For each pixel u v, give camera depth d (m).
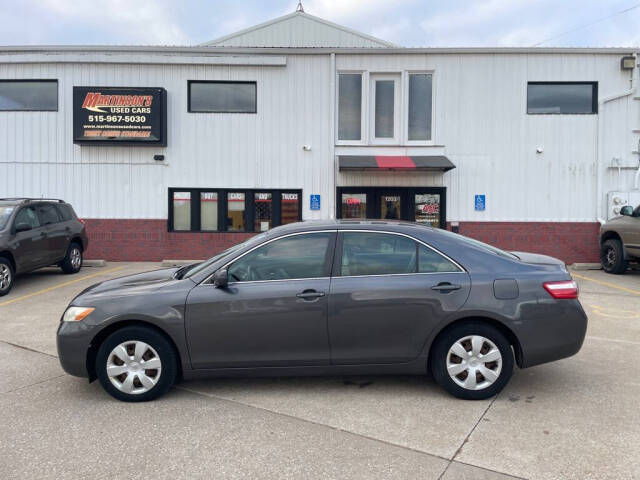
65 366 4.41
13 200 10.34
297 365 4.39
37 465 3.32
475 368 4.36
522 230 13.66
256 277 4.46
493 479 3.13
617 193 13.47
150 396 4.37
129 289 4.54
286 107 13.72
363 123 13.70
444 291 4.34
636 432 3.76
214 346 4.34
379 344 4.37
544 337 4.34
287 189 13.79
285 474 3.20
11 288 9.64
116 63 13.64
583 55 13.50
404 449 3.52
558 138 13.60
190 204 13.89
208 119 13.76
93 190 13.77
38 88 13.90
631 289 9.96
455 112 13.65
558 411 4.15
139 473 3.22
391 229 4.57
